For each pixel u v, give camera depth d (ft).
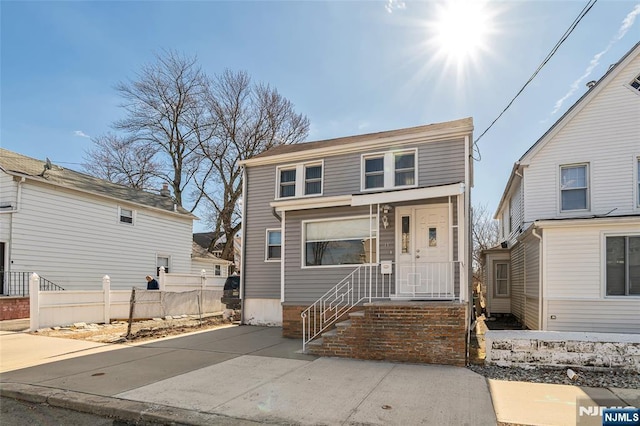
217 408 16.34
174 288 51.83
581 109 42.73
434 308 24.34
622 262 35.68
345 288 35.35
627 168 40.70
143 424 15.55
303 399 17.40
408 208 34.86
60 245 49.90
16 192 45.52
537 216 43.55
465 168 34.47
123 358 25.64
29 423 15.75
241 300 44.65
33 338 32.94
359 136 46.50
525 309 47.55
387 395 17.93
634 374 21.22
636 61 41.24
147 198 68.39
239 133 97.04
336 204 35.09
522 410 16.15
